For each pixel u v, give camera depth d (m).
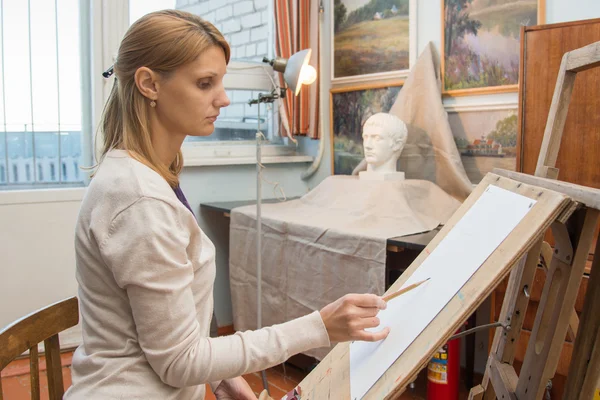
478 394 1.42
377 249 2.14
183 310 0.87
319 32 3.35
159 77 0.93
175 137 0.99
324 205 2.75
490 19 2.58
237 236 2.86
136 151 0.94
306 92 3.35
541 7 2.40
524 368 1.13
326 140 3.47
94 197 0.89
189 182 3.24
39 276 2.95
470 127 2.72
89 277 0.92
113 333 0.91
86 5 2.99
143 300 0.85
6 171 2.90
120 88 0.96
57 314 1.13
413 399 2.50
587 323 0.93
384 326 1.02
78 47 3.01
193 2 3.29
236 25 3.43
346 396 0.94
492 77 2.60
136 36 0.93
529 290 1.29
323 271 2.37
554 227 0.99
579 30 1.93
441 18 2.76
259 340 0.91
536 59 2.02
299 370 2.85
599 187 1.88
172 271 0.86
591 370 0.92
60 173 3.03
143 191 0.87
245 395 1.19
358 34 3.19
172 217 0.88
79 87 3.04
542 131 2.03
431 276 1.03
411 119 2.81
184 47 0.91
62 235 2.99
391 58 3.03
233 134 3.45
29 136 2.94
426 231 2.27
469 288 0.86
